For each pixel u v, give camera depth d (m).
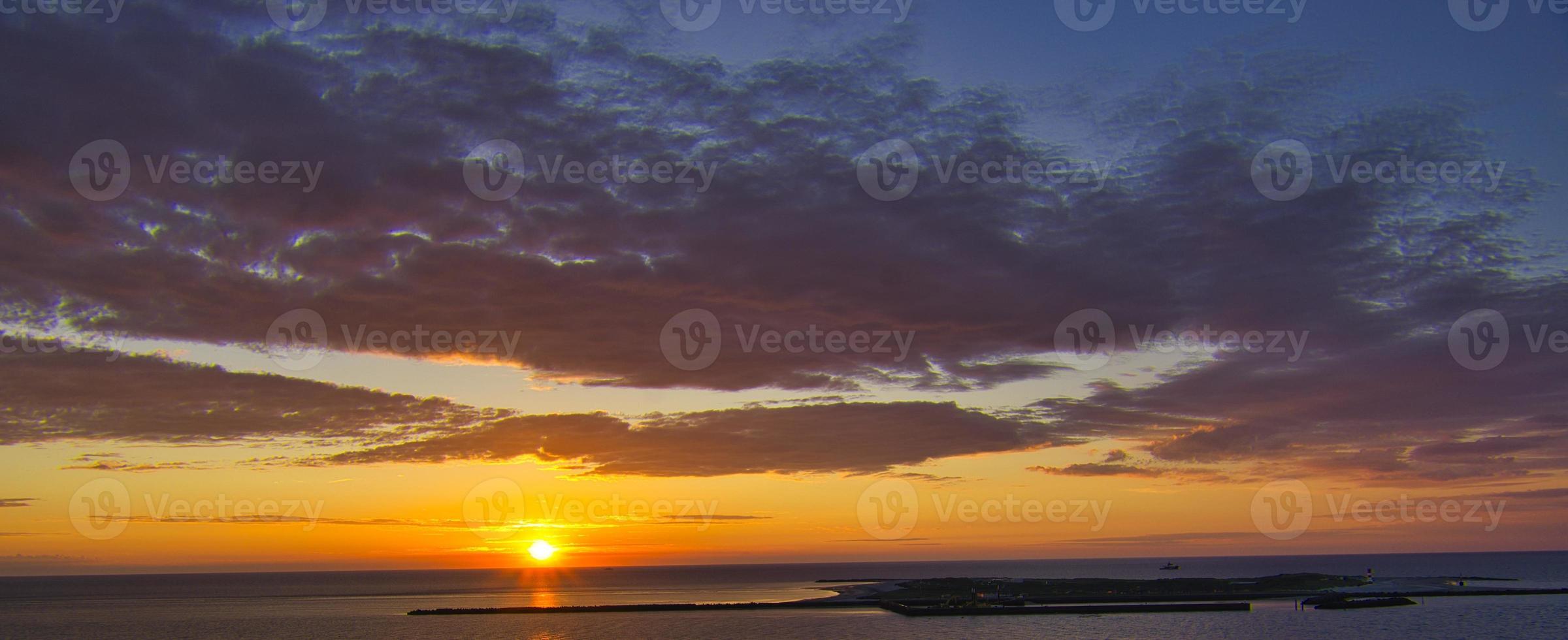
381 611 127.38
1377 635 75.25
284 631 96.25
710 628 88.75
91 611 142.75
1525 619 86.00
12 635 98.25
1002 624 87.00
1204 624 84.25
